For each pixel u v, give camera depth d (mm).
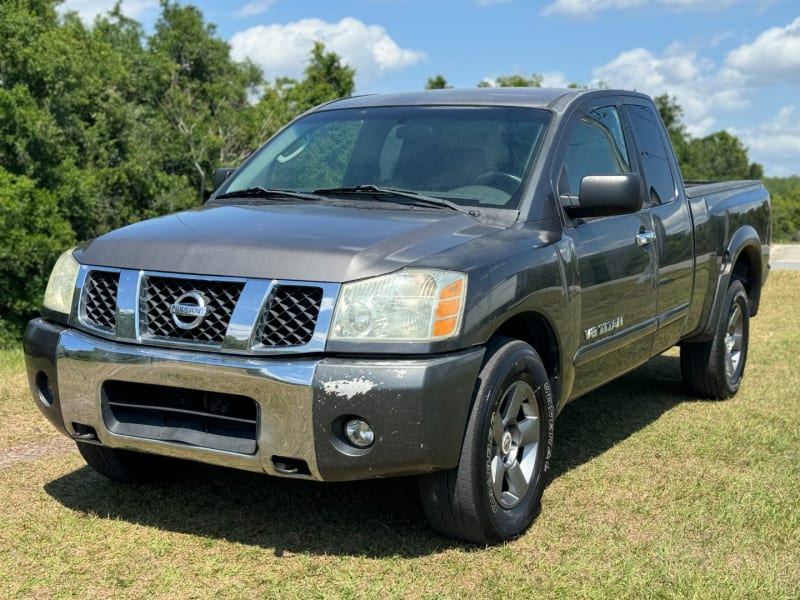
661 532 3631
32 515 3758
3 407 5664
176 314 3264
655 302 4820
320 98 53875
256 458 3139
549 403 3727
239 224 3553
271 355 3104
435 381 3043
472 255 3318
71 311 3555
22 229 23391
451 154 4148
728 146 112000
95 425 3445
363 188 3980
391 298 3084
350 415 3029
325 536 3555
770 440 5012
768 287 12992
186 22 61156
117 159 35781
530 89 4652
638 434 5156
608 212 3918
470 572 3227
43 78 28969
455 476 3246
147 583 3125
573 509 3893
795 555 3428
